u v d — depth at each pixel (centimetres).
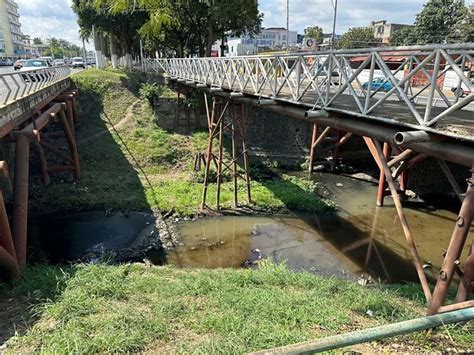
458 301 434
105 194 1191
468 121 455
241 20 2078
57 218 1056
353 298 520
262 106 731
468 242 934
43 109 1132
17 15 7469
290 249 920
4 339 400
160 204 1133
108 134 1606
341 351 346
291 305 479
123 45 2738
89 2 2372
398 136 402
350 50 504
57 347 374
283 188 1293
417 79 1161
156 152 1502
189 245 934
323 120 584
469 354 321
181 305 477
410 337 379
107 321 425
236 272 642
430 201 1239
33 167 1309
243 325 423
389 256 886
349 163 1622
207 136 1694
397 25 5244
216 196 1203
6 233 583
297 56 623
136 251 901
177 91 1727
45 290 518
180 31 2280
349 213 1142
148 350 383
